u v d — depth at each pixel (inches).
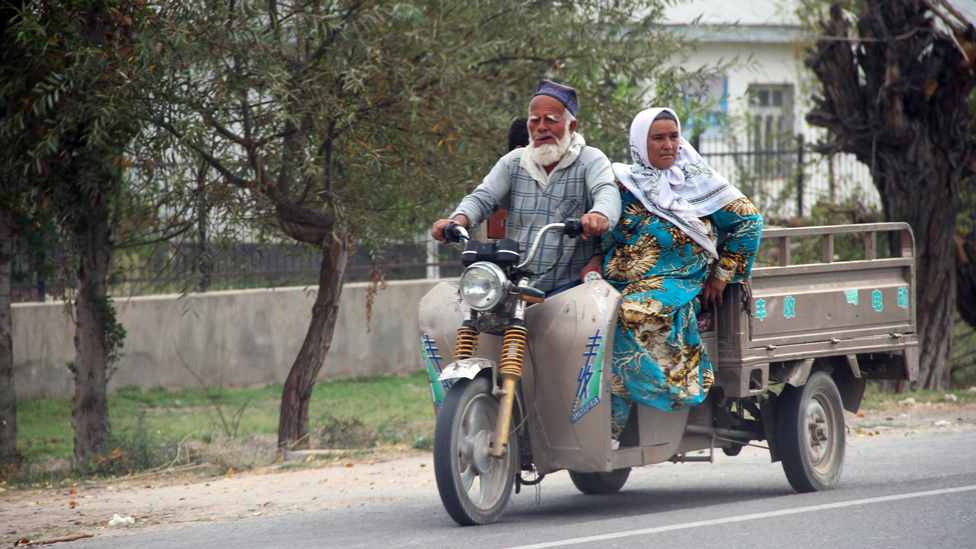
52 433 916.0
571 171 390.3
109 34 654.5
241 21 626.8
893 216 1037.2
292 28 672.4
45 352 1078.4
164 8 631.2
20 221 721.6
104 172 694.5
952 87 986.7
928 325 1034.1
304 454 705.6
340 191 694.5
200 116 632.4
